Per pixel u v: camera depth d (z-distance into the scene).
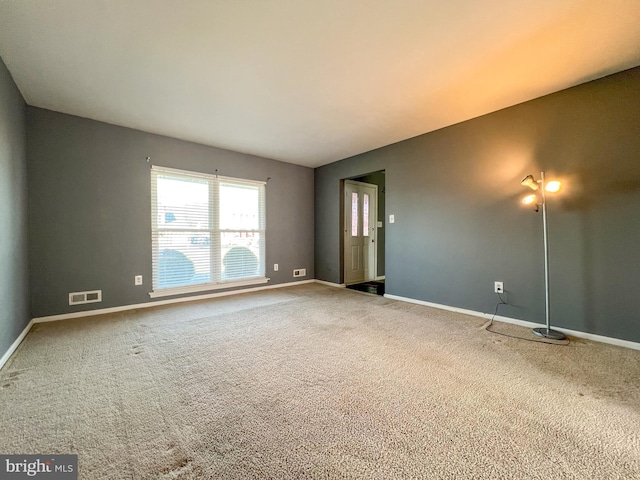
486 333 2.62
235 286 4.45
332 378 1.79
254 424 1.35
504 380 1.76
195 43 1.94
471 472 1.08
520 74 2.33
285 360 2.05
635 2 1.57
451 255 3.42
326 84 2.48
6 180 2.20
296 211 5.29
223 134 3.71
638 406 1.49
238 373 1.86
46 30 1.79
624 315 2.30
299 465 1.11
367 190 5.64
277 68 2.24
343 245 5.16
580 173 2.49
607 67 2.23
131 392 1.63
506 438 1.26
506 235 2.97
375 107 2.93
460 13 1.67
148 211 3.61
